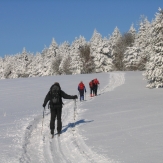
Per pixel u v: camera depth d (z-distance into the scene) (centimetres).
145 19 7075
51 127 853
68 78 4344
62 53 9550
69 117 1217
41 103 1867
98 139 768
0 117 1290
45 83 3716
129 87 2695
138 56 6366
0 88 3406
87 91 2591
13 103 1952
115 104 1563
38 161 612
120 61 7950
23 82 4131
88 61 7550
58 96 870
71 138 809
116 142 721
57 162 598
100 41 7188
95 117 1148
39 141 808
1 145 746
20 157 633
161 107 1309
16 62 10344
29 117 1240
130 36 8531
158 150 620
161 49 2541
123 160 569
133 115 1127
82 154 641
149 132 801
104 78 3978
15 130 941
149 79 2639
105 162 569
